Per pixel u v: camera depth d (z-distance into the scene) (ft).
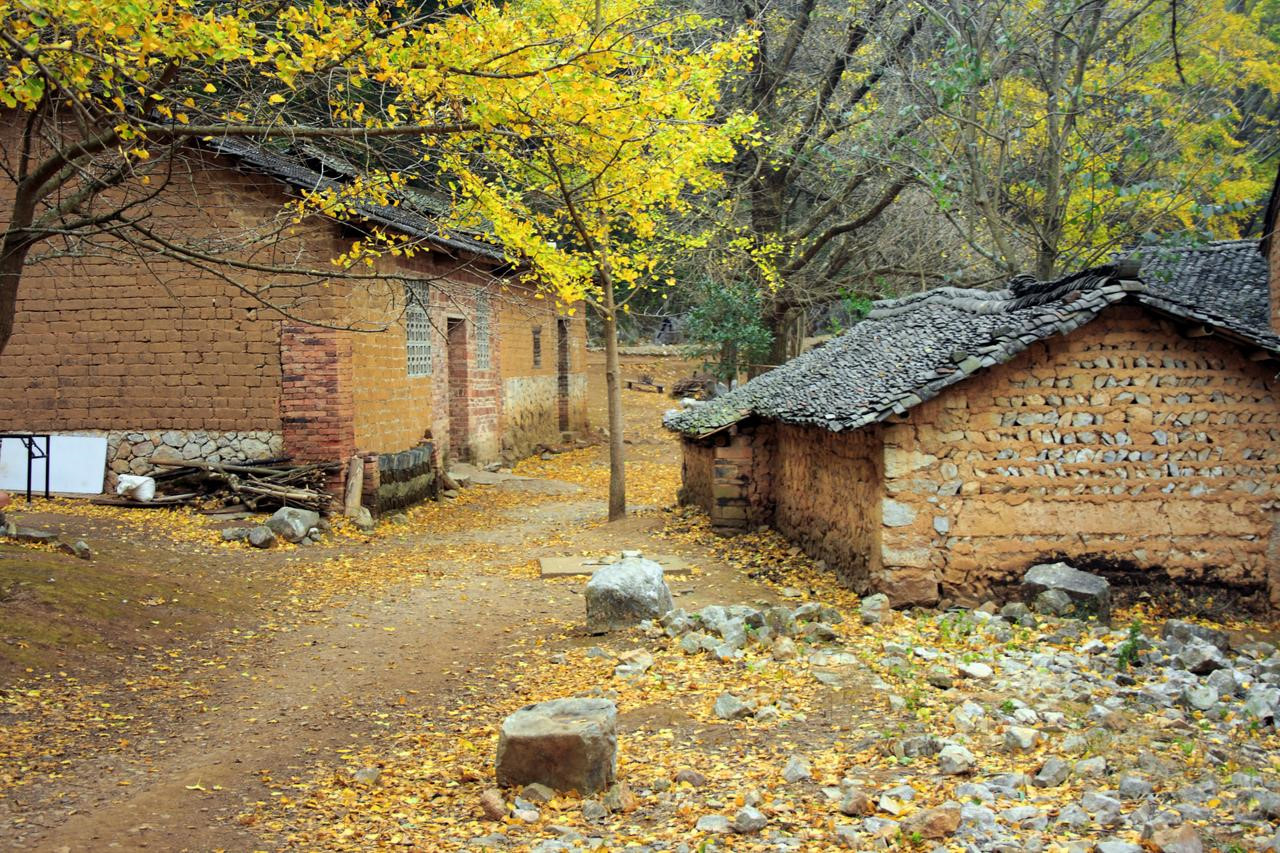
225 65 30.32
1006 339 37.58
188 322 52.85
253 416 53.01
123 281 52.95
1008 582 39.01
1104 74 63.52
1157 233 62.39
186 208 51.16
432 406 69.26
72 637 30.37
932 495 38.73
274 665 31.37
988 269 79.71
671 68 34.73
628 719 25.99
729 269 90.79
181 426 53.31
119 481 50.83
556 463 89.61
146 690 28.35
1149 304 38.22
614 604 34.45
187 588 37.76
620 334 147.02
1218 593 39.52
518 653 32.81
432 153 42.27
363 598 39.65
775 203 90.17
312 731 26.08
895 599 38.50
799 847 18.48
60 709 26.05
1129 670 30.63
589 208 49.01
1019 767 22.24
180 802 21.29
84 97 27.84
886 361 43.60
